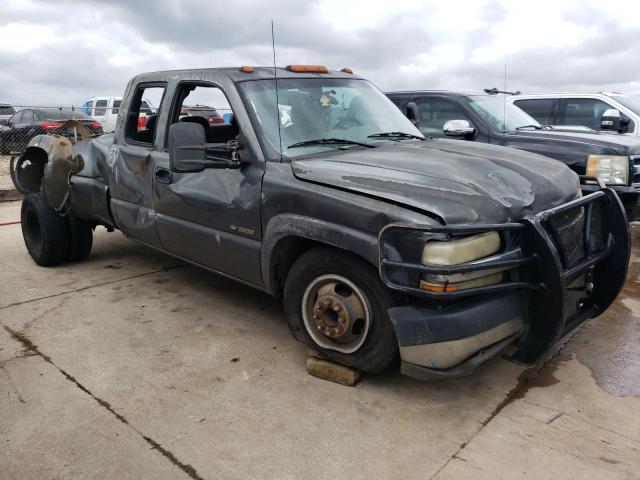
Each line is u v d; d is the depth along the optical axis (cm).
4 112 1792
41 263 571
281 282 369
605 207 354
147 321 432
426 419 302
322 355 345
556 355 375
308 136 383
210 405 316
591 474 258
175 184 418
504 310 286
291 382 340
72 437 288
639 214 598
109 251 632
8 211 901
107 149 504
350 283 315
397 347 308
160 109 444
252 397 324
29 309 458
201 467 265
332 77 441
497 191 305
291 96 399
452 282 272
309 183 332
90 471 263
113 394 328
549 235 304
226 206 378
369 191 305
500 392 329
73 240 565
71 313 449
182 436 288
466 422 299
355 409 311
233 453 275
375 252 292
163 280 527
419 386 334
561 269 285
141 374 351
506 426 295
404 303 297
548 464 265
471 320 277
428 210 282
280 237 342
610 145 580
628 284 520
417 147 382
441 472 260
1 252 636
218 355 376
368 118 427
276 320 433
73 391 332
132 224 479
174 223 429
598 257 340
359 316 316
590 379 343
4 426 298
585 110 854
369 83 475
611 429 292
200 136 347
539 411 309
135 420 303
